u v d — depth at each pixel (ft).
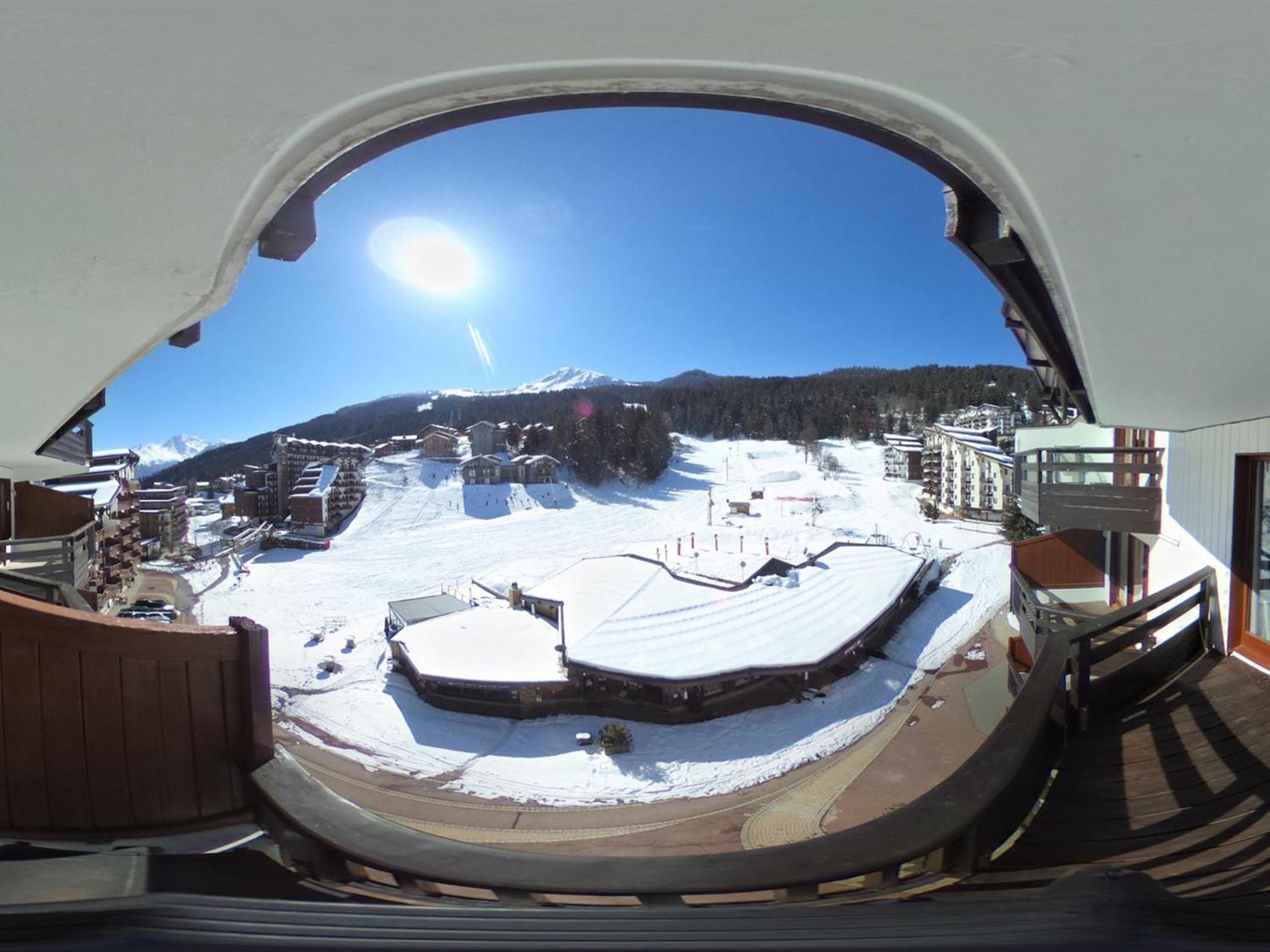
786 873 4.28
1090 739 10.71
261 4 1.90
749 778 40.27
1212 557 15.29
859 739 44.65
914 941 2.60
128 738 6.28
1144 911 3.08
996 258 5.27
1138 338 6.00
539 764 43.29
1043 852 7.33
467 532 151.74
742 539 122.21
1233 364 6.70
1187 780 8.85
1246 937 2.79
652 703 51.98
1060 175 3.45
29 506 31.09
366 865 4.75
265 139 2.81
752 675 52.44
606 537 138.92
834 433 275.39
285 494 178.29
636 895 4.05
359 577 109.19
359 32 2.26
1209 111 2.71
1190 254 4.14
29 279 3.58
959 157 3.63
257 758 6.76
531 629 65.36
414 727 49.19
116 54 2.06
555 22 2.43
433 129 3.48
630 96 3.47
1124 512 19.29
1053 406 13.96
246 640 6.87
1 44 1.94
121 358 5.36
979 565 88.69
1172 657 13.96
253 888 4.89
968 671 55.01
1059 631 11.10
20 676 5.88
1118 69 2.51
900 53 2.71
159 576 111.55
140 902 2.61
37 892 4.49
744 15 2.41
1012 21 2.28
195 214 3.18
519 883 4.21
